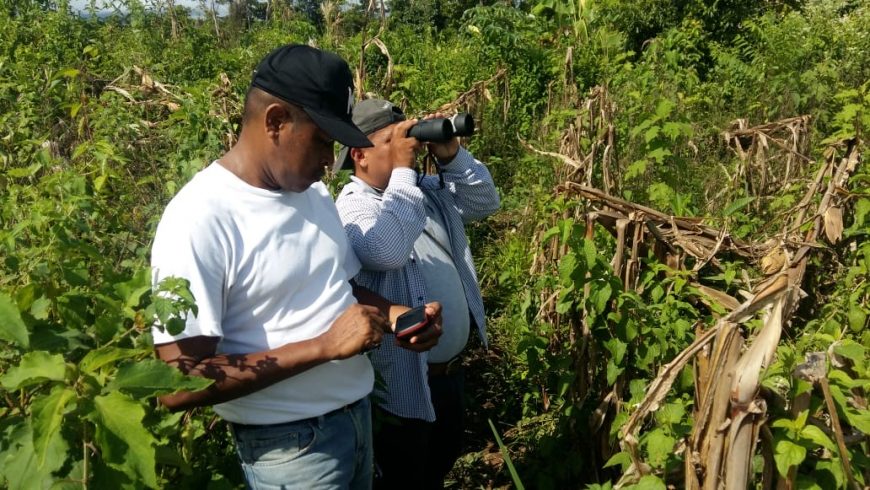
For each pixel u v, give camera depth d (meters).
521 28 9.46
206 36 9.98
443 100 7.77
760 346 1.70
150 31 10.17
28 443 1.53
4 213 2.59
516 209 6.44
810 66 9.47
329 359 1.87
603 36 9.31
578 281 2.92
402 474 2.89
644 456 2.36
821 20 10.90
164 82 7.56
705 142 6.07
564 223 3.00
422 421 2.79
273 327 1.92
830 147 3.79
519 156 7.48
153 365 1.52
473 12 9.48
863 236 3.52
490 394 4.32
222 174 1.87
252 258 1.86
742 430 1.74
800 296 2.03
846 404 1.97
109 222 2.95
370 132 2.71
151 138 4.75
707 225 3.67
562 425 3.39
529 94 8.46
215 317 1.80
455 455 3.14
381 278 2.71
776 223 4.39
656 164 4.59
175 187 3.42
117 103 4.96
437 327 2.26
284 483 1.98
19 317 1.53
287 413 1.95
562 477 3.26
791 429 1.77
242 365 1.80
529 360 3.40
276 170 1.88
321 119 1.83
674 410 2.10
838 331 2.72
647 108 4.97
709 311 3.30
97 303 1.84
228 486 2.01
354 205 2.63
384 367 2.70
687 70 8.72
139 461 1.44
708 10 12.07
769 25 10.27
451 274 2.92
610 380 2.87
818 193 3.75
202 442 2.45
